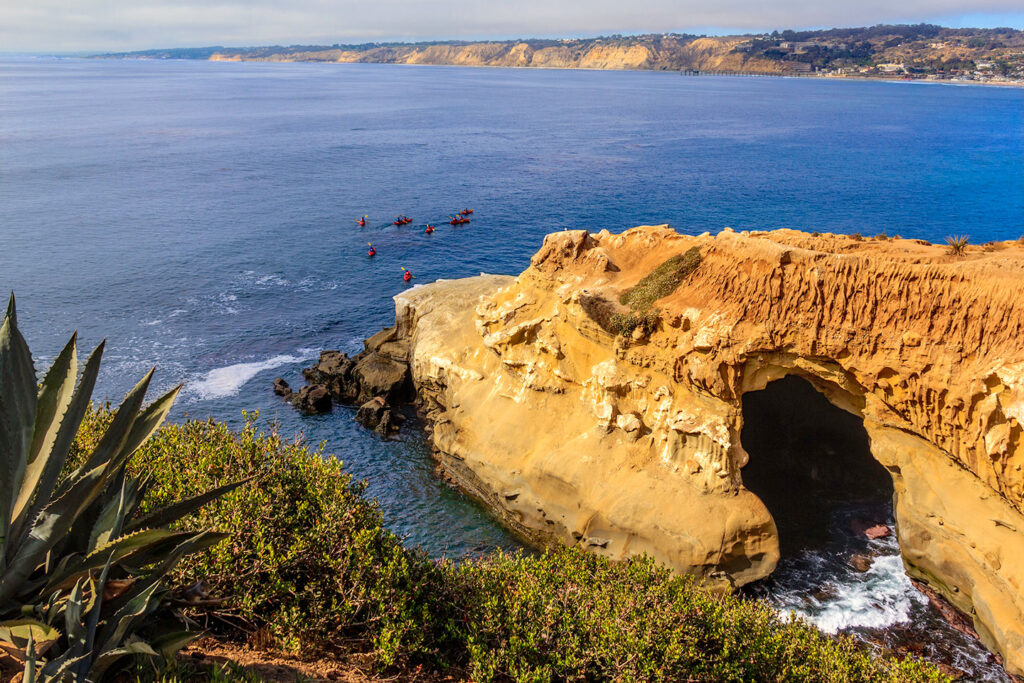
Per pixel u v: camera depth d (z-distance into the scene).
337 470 21.62
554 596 20.81
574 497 36.62
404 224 102.25
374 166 149.12
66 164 138.50
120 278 75.38
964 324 28.28
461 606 20.08
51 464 10.72
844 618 31.19
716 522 32.66
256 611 16.97
